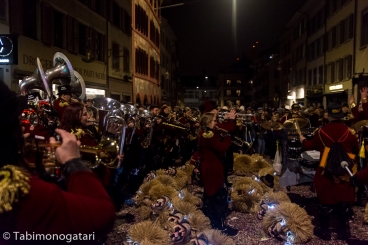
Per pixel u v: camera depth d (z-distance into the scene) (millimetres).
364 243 4449
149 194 5340
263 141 11852
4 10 10125
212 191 4672
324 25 26812
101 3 18156
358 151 4656
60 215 1159
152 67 31562
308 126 7973
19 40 10750
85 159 2057
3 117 1161
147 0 29109
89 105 3861
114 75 20516
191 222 4102
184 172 7371
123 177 6020
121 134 3006
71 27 14602
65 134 1396
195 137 8695
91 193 1297
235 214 5645
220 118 6535
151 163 7445
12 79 10375
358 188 6082
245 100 83500
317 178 4621
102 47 18516
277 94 46250
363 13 19297
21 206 1102
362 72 17844
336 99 23750
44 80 4969
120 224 5094
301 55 34125
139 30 26531
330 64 25406
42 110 4391
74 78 5957
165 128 8297
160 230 3840
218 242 3771
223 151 4691
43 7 12180
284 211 4539
